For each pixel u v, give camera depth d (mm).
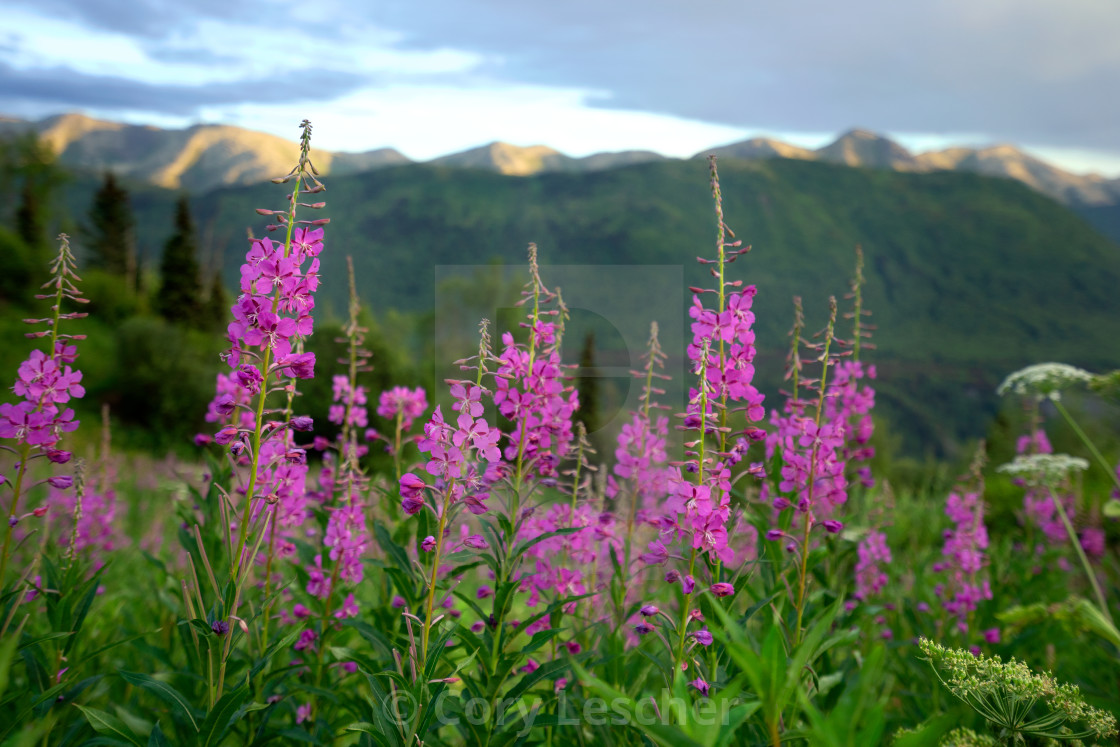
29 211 65562
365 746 3021
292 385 2688
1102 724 2543
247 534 2637
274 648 2662
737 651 1860
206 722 2438
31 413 2611
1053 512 6438
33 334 2678
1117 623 5180
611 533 3582
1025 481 6254
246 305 2531
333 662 3439
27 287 53125
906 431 154500
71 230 75188
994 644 4434
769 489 3855
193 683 3426
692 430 2906
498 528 3332
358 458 4133
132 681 2531
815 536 3750
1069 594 5738
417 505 2648
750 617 2957
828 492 3244
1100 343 194625
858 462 4574
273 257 2613
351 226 180125
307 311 2646
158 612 4691
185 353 41219
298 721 3391
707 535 2713
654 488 3627
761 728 2951
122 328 42625
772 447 3832
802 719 3297
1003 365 182875
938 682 3656
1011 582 5141
